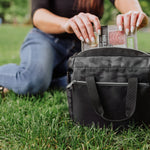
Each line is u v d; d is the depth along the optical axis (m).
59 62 1.97
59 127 1.34
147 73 1.16
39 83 1.75
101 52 1.22
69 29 1.40
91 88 1.20
